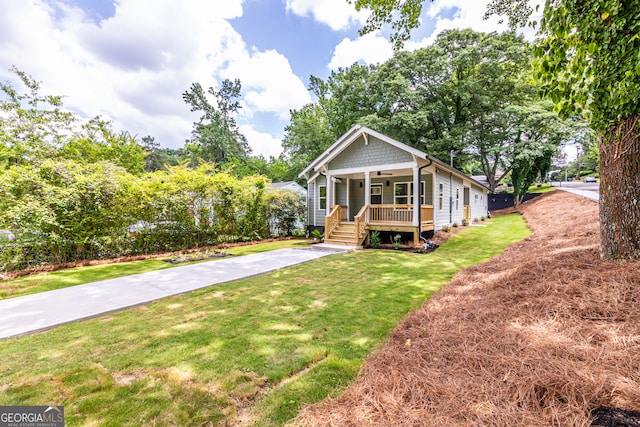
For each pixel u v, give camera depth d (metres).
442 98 20.31
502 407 1.64
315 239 12.49
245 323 3.52
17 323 3.55
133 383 2.31
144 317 3.77
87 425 1.85
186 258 8.04
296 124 26.94
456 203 14.44
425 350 2.45
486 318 2.90
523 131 19.66
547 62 2.93
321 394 2.11
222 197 11.34
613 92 2.76
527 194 23.03
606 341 2.10
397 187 12.55
